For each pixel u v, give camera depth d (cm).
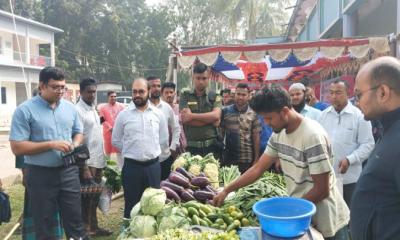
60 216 386
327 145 244
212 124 496
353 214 182
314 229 241
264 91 237
